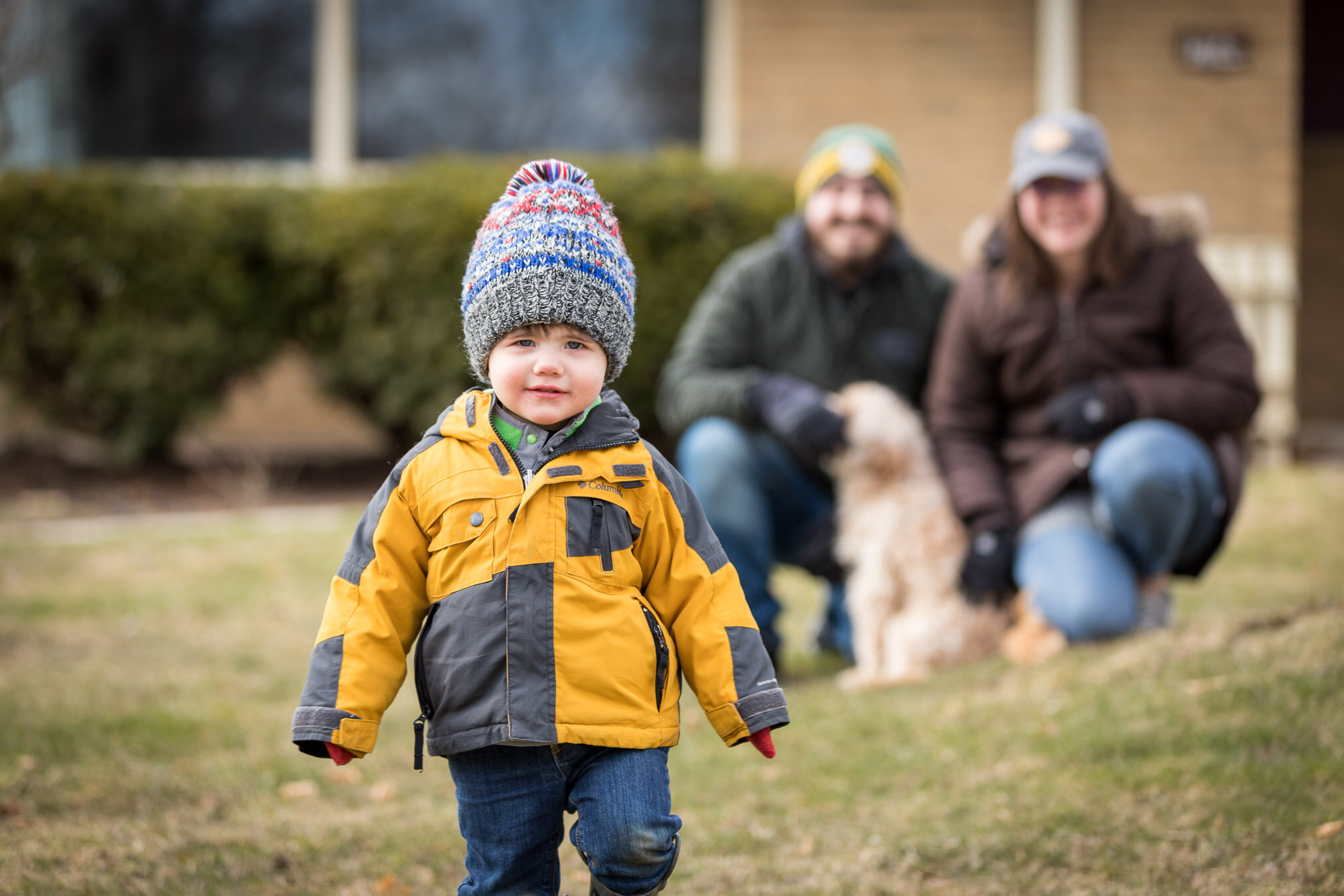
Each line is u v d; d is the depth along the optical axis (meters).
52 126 14.83
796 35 13.65
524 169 3.53
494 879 3.35
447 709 3.28
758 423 6.72
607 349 3.44
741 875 4.14
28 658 6.75
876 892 3.93
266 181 12.48
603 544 3.34
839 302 7.00
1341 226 16.17
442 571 3.33
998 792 4.62
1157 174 13.52
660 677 3.31
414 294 11.85
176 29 14.85
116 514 11.12
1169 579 6.75
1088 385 6.22
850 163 6.70
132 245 12.13
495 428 3.45
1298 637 5.53
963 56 13.59
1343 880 3.65
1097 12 13.45
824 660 7.10
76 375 12.30
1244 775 4.39
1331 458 13.13
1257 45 13.42
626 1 14.38
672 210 11.58
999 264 6.57
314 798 4.99
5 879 3.97
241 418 15.12
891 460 6.34
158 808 4.77
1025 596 6.24
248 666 6.81
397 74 14.69
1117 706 5.15
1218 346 6.22
